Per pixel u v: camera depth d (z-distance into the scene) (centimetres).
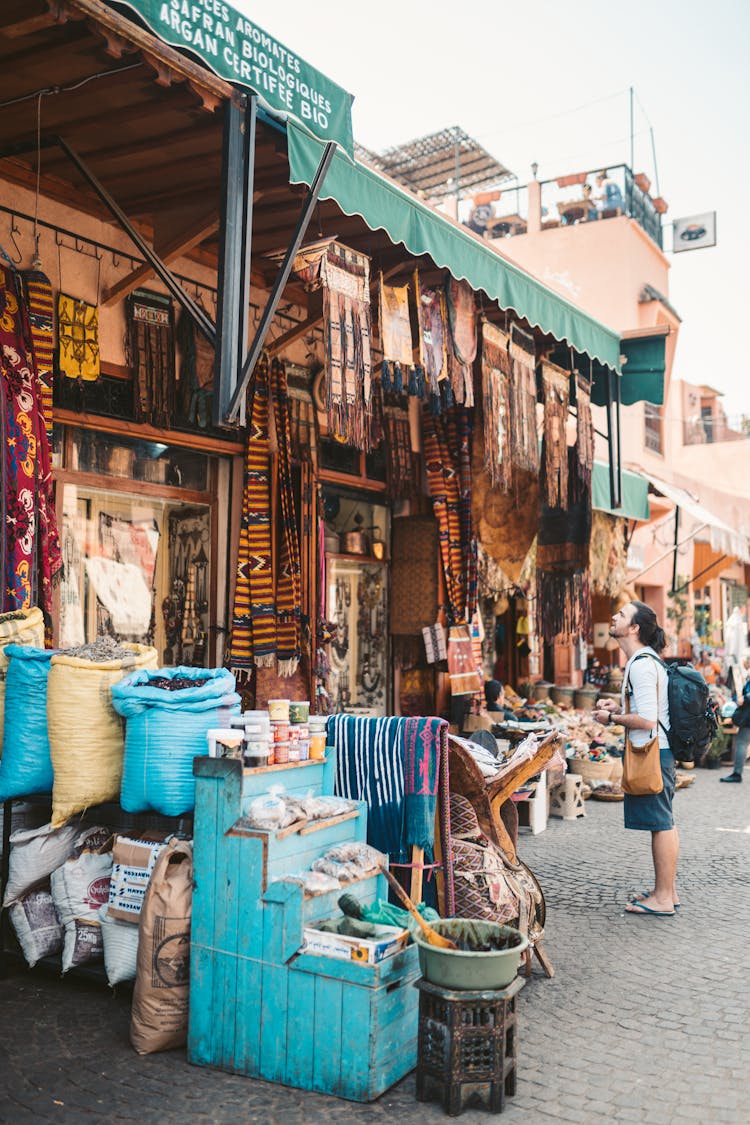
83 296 630
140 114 502
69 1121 319
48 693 423
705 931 550
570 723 1138
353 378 573
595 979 469
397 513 989
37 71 457
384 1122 324
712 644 2367
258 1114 327
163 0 421
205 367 718
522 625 1307
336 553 911
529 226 2011
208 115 502
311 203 482
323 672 796
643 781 572
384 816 441
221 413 461
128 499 691
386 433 945
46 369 571
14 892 436
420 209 573
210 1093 342
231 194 461
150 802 393
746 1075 365
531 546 1033
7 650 446
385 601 986
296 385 810
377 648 974
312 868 379
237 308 467
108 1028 393
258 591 739
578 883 654
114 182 597
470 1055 334
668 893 582
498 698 1031
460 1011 333
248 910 358
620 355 946
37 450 560
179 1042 378
